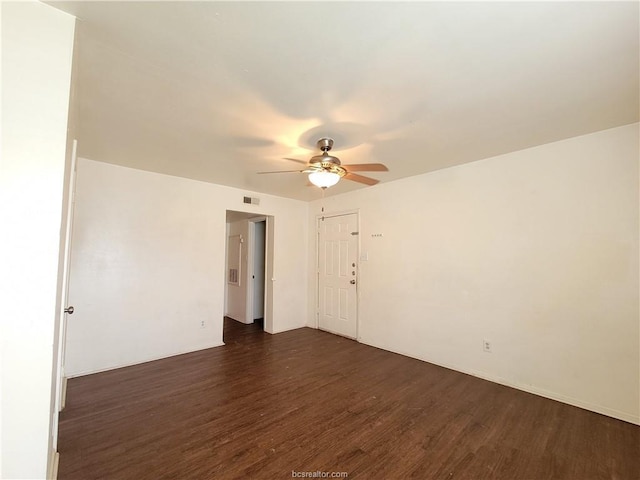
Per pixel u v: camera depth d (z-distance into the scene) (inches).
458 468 66.6
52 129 43.6
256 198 176.1
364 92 69.3
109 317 123.6
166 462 67.7
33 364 41.4
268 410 91.0
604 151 90.9
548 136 95.6
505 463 68.2
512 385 107.7
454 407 93.3
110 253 124.4
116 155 113.7
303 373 120.3
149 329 134.3
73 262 115.8
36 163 42.3
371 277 160.1
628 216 86.7
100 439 76.0
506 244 110.7
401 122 84.5
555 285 99.3
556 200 99.7
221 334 159.0
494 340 113.0
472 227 120.3
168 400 97.1
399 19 47.8
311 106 75.8
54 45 44.9
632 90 68.6
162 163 123.0
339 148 104.4
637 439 76.9
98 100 73.3
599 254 91.1
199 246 151.5
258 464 67.4
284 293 189.5
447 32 50.5
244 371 122.3
